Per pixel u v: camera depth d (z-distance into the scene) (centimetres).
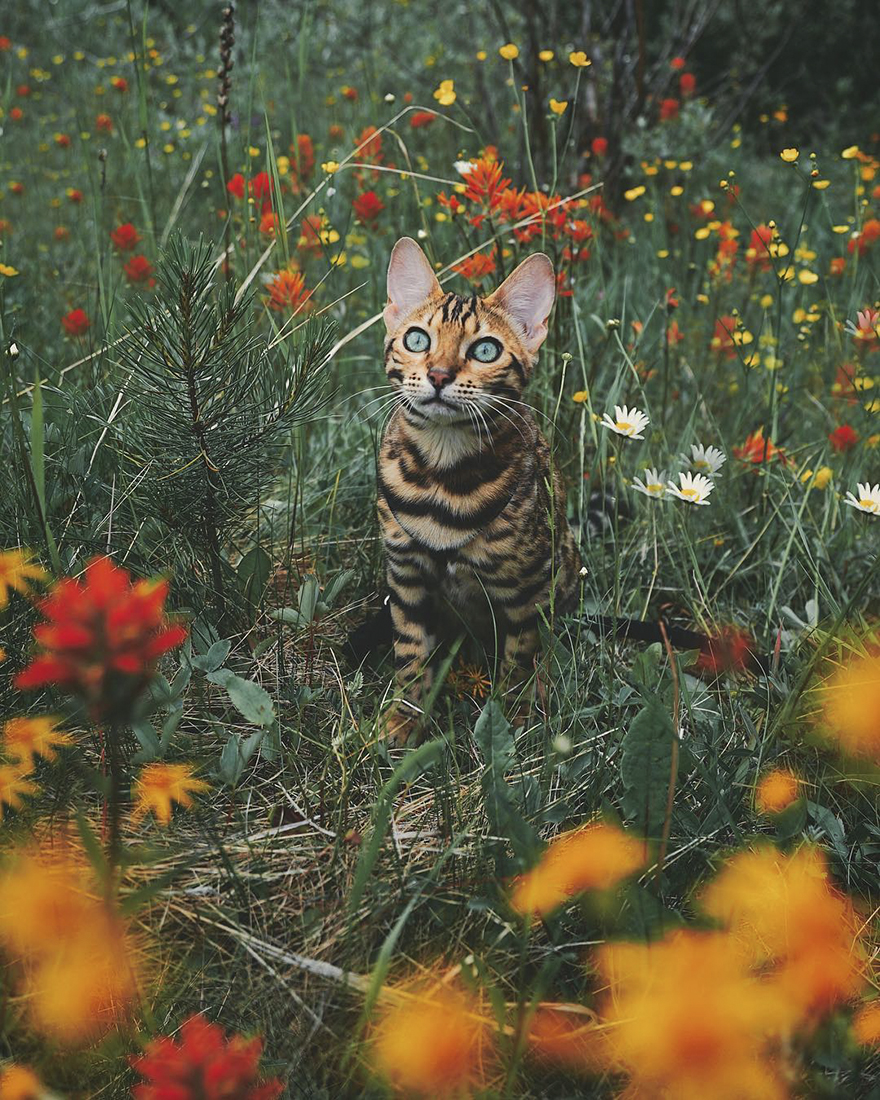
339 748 93
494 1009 77
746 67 238
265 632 104
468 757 96
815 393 140
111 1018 79
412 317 101
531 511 101
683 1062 72
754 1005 74
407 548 101
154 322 94
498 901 82
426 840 88
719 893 82
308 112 209
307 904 85
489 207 114
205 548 102
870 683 90
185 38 261
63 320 117
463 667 103
